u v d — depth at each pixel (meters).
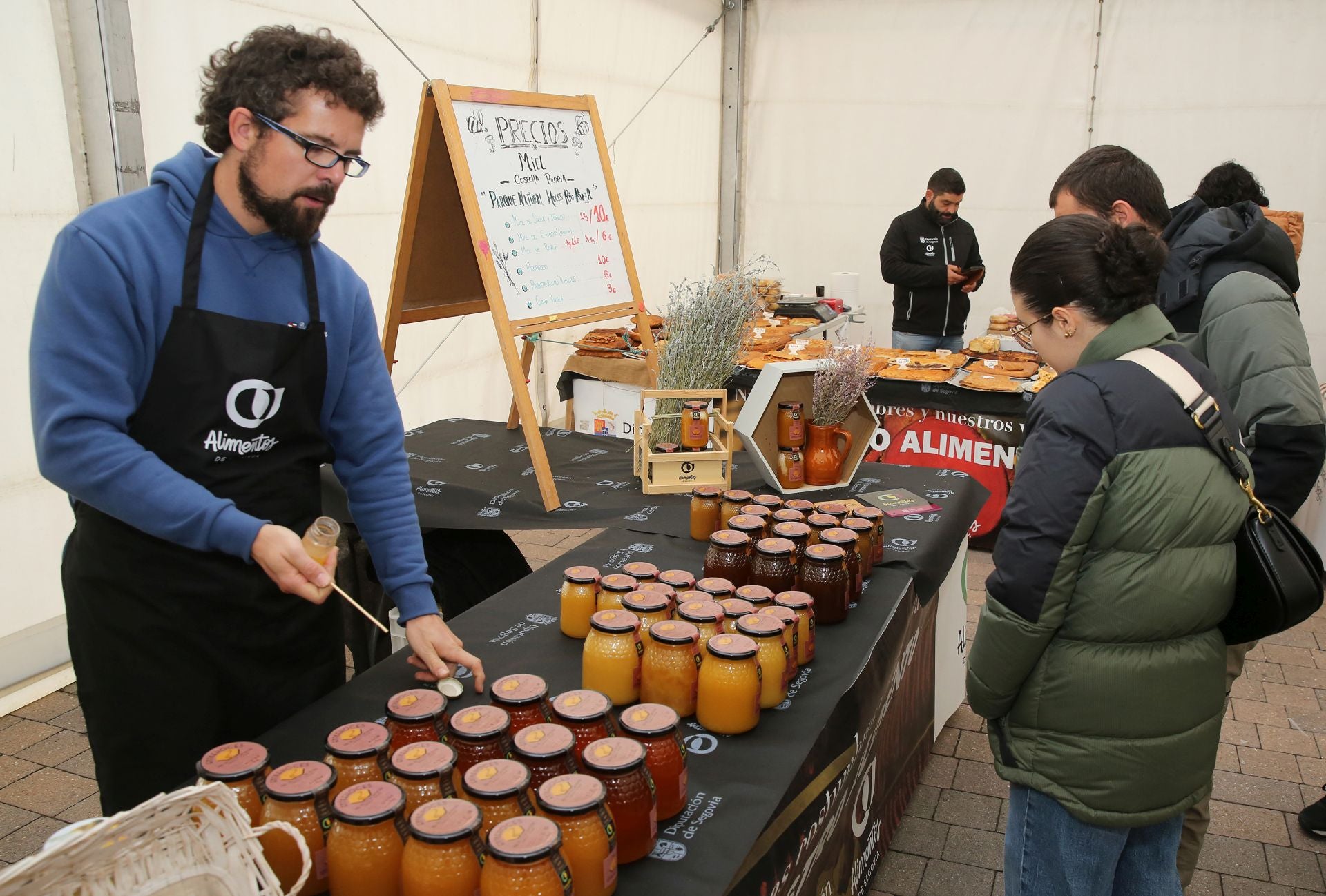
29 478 2.91
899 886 2.23
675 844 1.09
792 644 1.44
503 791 0.98
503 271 2.53
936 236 5.72
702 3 7.21
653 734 1.12
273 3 3.53
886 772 1.98
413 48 4.29
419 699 1.21
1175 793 1.45
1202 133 6.62
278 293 1.43
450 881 0.90
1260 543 1.41
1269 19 6.30
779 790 1.20
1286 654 3.48
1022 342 1.71
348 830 0.95
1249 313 1.87
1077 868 1.48
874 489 2.49
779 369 2.41
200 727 1.48
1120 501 1.34
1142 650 1.40
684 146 7.27
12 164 2.74
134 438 1.37
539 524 2.26
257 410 1.42
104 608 1.43
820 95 7.57
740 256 8.10
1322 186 6.39
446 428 3.09
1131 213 1.88
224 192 1.36
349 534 2.54
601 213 2.90
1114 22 6.66
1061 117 6.94
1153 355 1.41
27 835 2.36
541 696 1.23
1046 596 1.36
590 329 6.21
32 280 2.83
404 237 2.57
